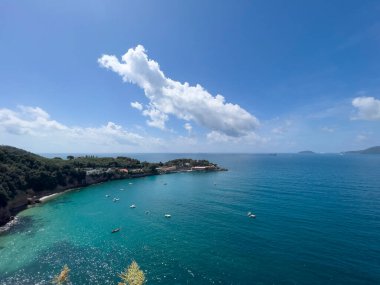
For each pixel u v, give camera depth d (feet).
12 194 278.26
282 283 119.75
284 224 206.49
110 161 621.31
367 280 120.47
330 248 156.87
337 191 348.59
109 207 283.59
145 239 179.11
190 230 197.16
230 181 482.28
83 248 164.35
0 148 361.10
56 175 401.29
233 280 123.03
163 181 510.58
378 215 226.99
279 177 526.98
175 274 129.49
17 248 164.86
